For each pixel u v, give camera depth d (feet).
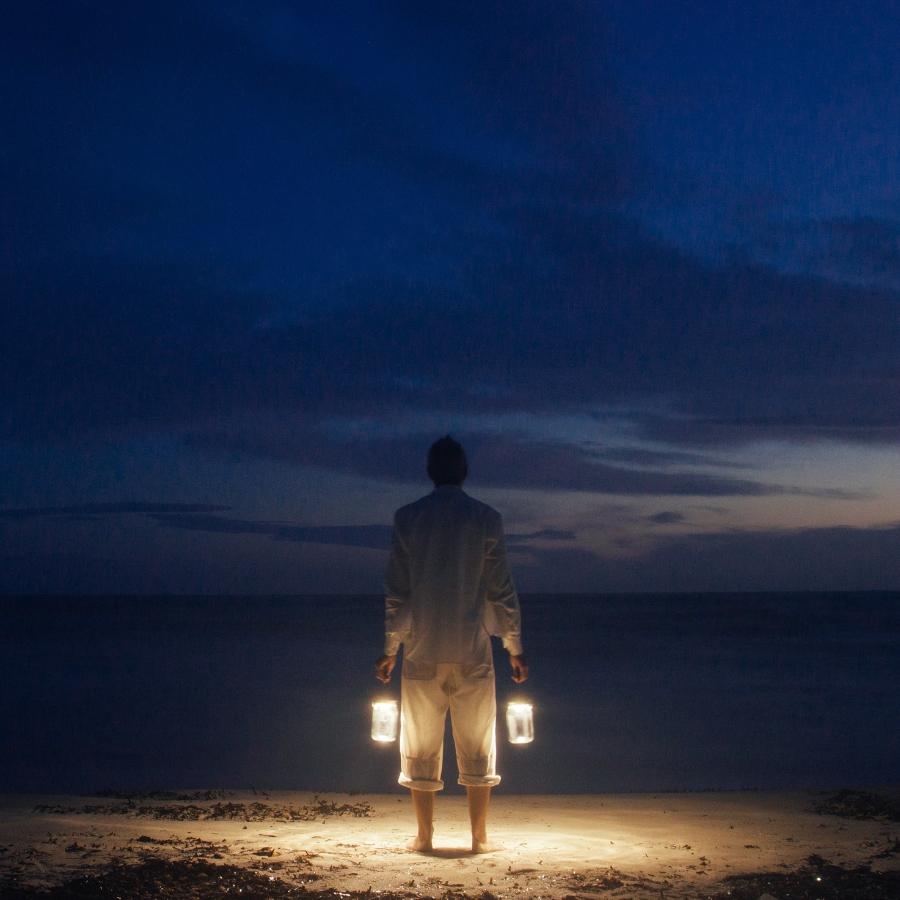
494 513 16.51
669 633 249.96
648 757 55.72
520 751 58.03
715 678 113.39
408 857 15.78
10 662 138.41
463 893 13.05
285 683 104.99
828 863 15.90
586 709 81.82
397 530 16.56
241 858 15.44
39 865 14.58
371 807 26.63
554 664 136.46
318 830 20.07
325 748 58.80
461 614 16.14
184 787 45.01
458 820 23.31
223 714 76.54
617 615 426.92
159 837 17.95
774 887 13.58
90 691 96.43
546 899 12.80
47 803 26.58
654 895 13.12
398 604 16.49
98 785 46.37
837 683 107.34
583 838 19.02
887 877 14.32
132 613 444.55
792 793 31.40
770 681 109.40
